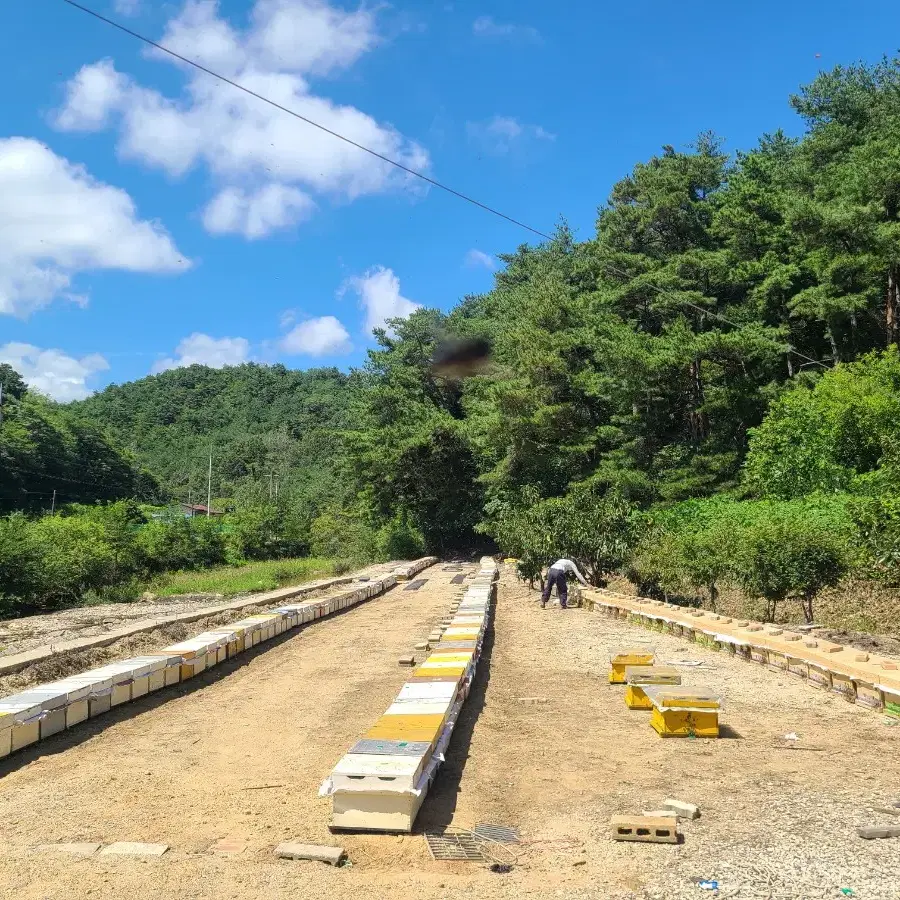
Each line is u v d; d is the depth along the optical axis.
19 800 5.48
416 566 34.72
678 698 6.65
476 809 5.09
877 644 10.06
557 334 32.62
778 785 5.34
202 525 45.31
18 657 11.09
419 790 4.89
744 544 12.10
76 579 25.91
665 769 5.81
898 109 32.66
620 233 38.09
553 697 8.50
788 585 11.66
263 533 52.44
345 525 54.41
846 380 20.95
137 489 85.38
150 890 3.92
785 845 4.27
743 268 30.33
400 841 4.56
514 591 22.05
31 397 81.75
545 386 32.81
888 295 27.33
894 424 19.11
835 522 14.11
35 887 3.97
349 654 12.15
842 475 19.30
